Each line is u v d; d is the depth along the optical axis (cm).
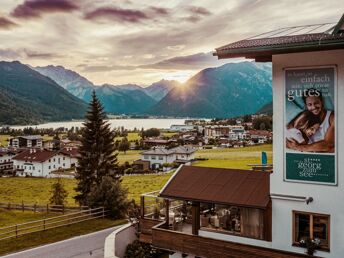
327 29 1582
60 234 2784
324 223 1470
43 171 10956
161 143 16412
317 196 1470
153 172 10188
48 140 19800
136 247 2339
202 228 1761
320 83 1455
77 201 4894
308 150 1485
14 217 3497
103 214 3309
